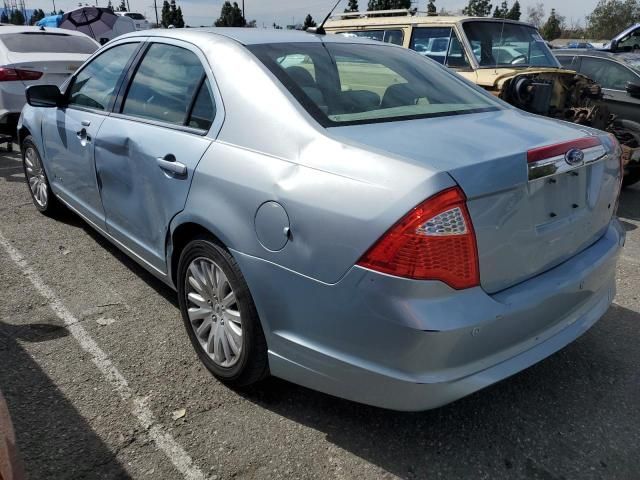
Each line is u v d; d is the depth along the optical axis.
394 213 1.97
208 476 2.27
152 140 3.03
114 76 3.68
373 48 3.36
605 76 7.78
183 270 2.89
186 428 2.52
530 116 2.98
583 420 2.65
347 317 2.11
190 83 2.96
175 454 2.37
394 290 1.97
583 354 3.19
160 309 3.55
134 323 3.37
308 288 2.20
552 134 2.53
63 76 7.61
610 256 2.67
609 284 2.88
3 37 7.63
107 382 2.81
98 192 3.73
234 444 2.44
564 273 2.42
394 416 2.65
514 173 2.12
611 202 2.78
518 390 2.86
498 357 2.20
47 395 2.70
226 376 2.74
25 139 4.98
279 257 2.27
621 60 7.67
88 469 2.27
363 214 2.03
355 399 2.22
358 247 2.03
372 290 2.01
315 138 2.32
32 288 3.78
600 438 2.53
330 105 2.56
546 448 2.47
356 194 2.07
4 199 5.67
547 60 7.16
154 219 3.07
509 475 2.32
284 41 3.02
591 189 2.56
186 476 2.26
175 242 2.92
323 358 2.23
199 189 2.64
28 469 2.24
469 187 2.00
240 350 2.60
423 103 2.90
